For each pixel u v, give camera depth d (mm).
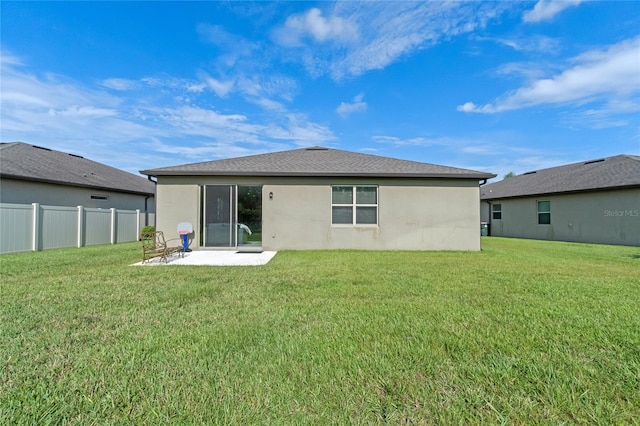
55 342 2760
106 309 3744
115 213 13234
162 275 5871
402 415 1774
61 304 3943
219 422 1714
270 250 10227
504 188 20812
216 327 3133
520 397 1936
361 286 4969
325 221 10391
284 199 10344
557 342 2746
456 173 10250
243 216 10320
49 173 13547
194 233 10086
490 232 20594
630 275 5910
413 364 2354
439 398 1930
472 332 2979
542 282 5262
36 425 1692
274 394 1964
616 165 15016
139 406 1851
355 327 3125
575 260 8055
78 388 2033
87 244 11742
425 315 3504
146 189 20078
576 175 16266
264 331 3016
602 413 1786
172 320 3357
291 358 2449
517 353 2535
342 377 2164
